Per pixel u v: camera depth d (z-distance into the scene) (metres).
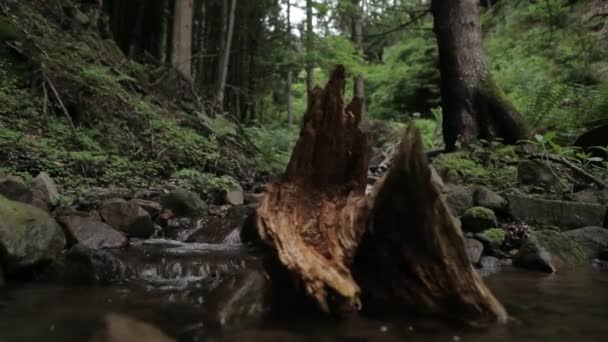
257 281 2.44
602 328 2.08
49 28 9.06
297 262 2.19
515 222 4.86
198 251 4.14
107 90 8.24
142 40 14.59
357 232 2.34
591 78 10.87
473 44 8.55
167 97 10.82
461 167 6.94
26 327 2.04
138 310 2.33
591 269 3.73
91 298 2.58
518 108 10.71
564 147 6.98
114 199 5.06
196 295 2.69
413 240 2.24
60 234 3.41
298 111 23.39
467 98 8.38
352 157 2.62
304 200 2.52
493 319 2.17
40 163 5.90
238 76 17.17
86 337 1.91
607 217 4.61
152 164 7.38
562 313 2.33
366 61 22.59
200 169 8.09
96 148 7.06
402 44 20.80
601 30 12.35
